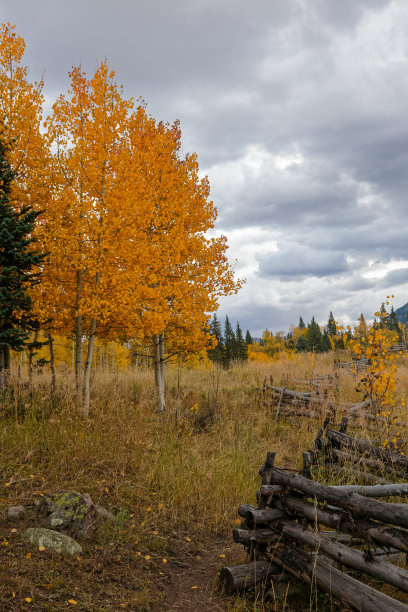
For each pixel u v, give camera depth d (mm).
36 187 9672
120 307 9508
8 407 7688
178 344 11266
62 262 9500
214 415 10758
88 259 9391
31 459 6176
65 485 5629
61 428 7121
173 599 3785
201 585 4066
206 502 5809
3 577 3457
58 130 9859
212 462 7219
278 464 7523
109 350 21641
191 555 4688
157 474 6391
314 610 3572
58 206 9555
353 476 5680
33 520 4609
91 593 3594
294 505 3990
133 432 7613
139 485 6078
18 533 4273
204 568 4426
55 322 10172
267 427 10328
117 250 9789
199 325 11031
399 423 7961
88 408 8719
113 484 5969
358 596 3176
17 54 9742
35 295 9602
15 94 9797
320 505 3863
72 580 3715
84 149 9516
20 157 9625
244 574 3906
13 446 6418
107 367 15648
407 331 8930
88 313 9477
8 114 9516
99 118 9633
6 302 8453
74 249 9391
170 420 9742
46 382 9523
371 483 5605
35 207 9766
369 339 7715
